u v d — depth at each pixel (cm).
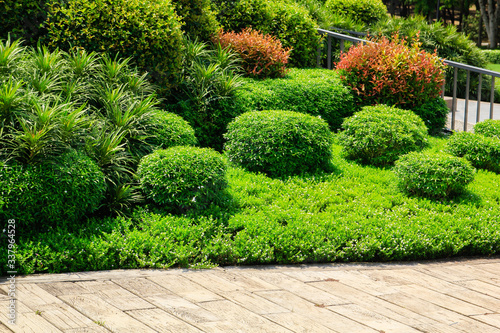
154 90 639
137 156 538
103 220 465
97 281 371
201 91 704
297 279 401
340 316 327
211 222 475
